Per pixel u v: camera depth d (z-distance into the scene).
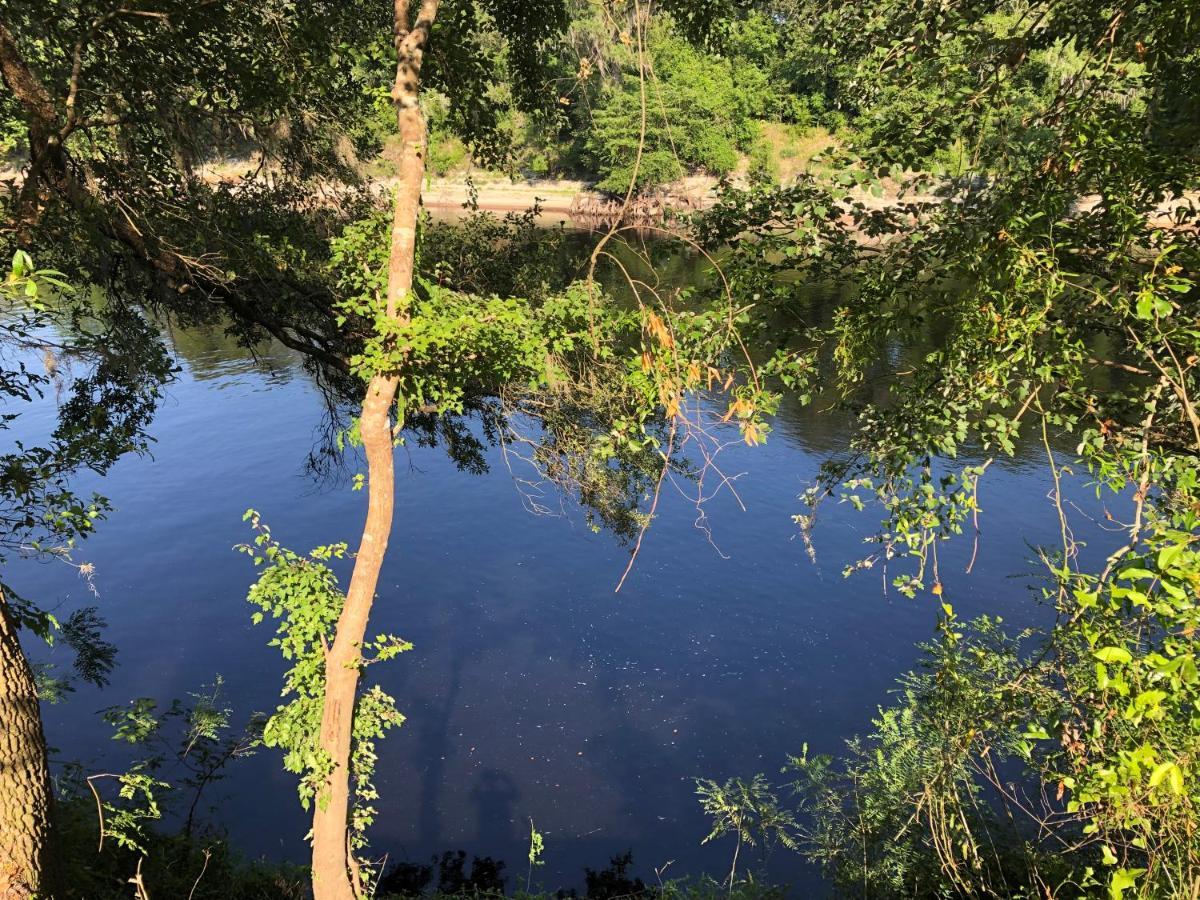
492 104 8.88
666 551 15.56
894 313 4.21
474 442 9.87
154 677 12.10
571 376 7.78
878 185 3.95
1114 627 2.63
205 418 22.72
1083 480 15.99
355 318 9.13
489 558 15.82
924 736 6.00
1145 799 2.46
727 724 11.10
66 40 6.93
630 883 8.59
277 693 11.87
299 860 8.67
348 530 16.91
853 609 13.48
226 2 7.23
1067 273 3.28
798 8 4.95
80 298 8.79
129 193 7.78
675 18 7.34
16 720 4.23
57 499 5.93
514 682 12.12
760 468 18.27
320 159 9.43
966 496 3.81
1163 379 3.20
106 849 6.02
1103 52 3.69
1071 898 4.82
